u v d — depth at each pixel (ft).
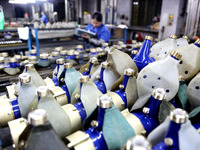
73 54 5.24
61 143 1.54
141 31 23.70
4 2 21.89
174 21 16.81
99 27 11.02
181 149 1.59
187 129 1.65
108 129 1.92
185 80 3.13
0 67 4.39
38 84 3.00
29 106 2.32
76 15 25.32
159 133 1.94
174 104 2.84
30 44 10.41
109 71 3.24
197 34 11.96
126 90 2.84
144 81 2.59
